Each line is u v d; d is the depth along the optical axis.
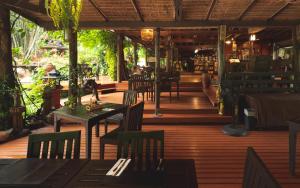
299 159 4.20
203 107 7.07
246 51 14.35
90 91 9.69
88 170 1.93
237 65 7.34
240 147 4.83
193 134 5.70
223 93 6.65
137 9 5.64
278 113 5.92
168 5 5.45
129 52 15.27
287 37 11.93
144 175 1.84
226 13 6.00
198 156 4.38
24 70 10.51
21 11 5.89
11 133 5.39
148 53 17.02
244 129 5.82
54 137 2.27
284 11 5.88
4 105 5.50
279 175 3.63
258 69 6.96
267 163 4.06
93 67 13.30
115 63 11.46
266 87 6.71
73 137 2.26
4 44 5.57
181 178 1.80
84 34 10.91
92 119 3.82
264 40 14.12
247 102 6.43
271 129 6.06
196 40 13.33
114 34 11.23
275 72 6.78
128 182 1.74
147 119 6.53
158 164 2.04
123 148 2.25
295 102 5.98
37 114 6.68
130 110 3.55
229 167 3.92
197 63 16.03
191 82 10.63
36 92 7.11
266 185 1.25
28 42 12.04
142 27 6.55
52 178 1.80
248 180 1.60
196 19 6.45
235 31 10.75
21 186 1.69
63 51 14.57
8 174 1.85
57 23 3.47
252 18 6.41
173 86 10.48
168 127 6.31
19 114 5.59
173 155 4.44
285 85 7.03
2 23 5.52
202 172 3.74
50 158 2.21
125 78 11.80
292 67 6.86
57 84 7.87
